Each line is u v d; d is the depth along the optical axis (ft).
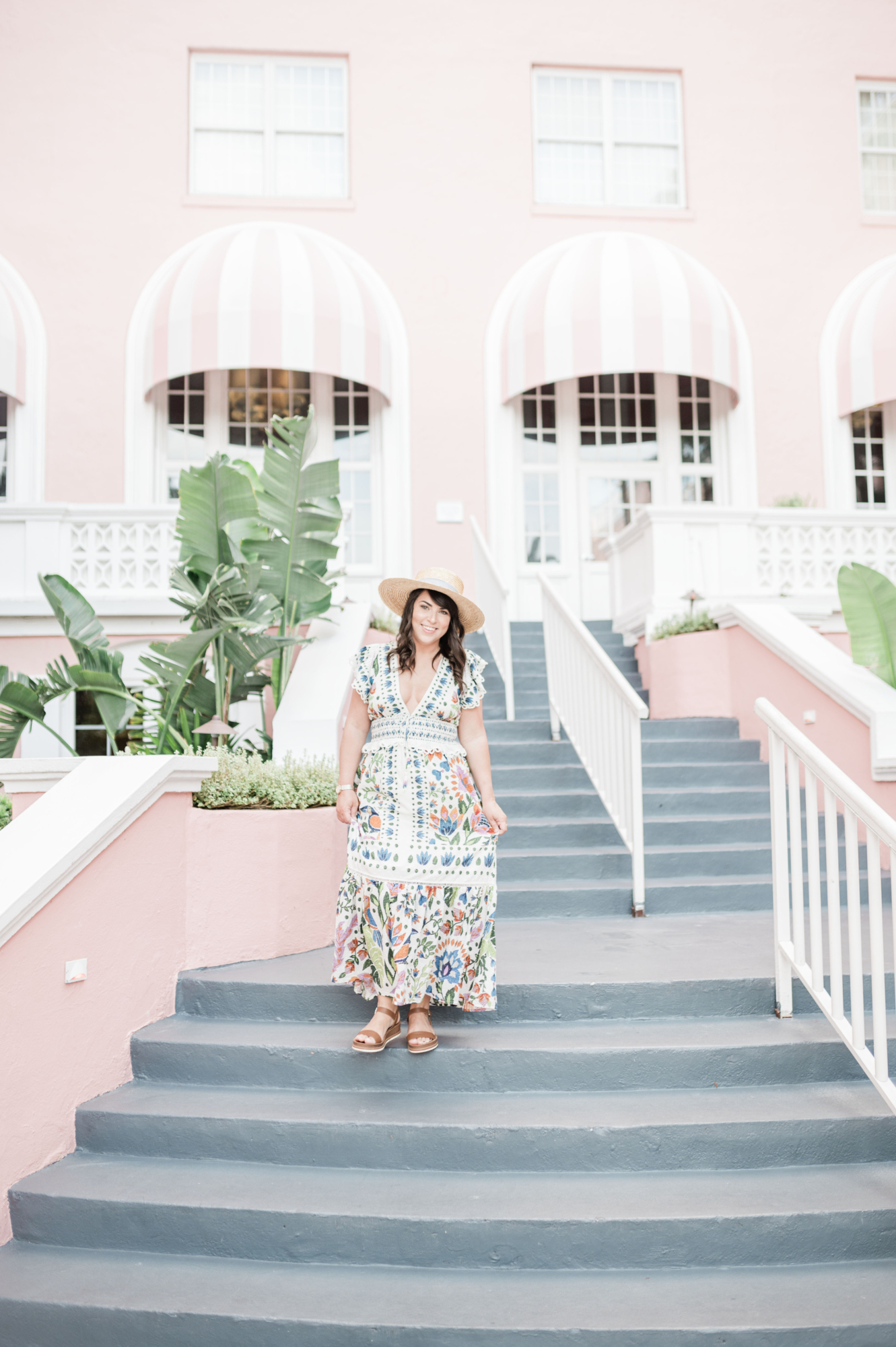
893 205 38.75
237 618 16.97
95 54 35.50
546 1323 8.27
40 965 10.45
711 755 22.36
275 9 36.45
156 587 27.07
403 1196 9.61
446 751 11.42
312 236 35.50
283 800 14.69
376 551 36.09
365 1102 10.89
